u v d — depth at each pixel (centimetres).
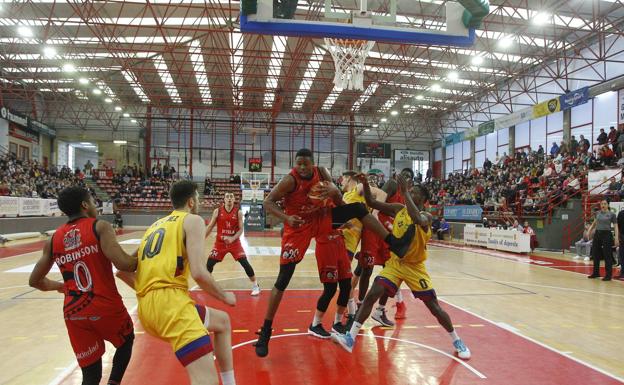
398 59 2391
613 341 472
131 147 3609
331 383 343
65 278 275
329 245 439
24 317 559
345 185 550
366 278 531
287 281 407
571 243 1597
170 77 2945
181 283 264
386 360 398
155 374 356
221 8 1672
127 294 698
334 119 3747
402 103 3244
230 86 2925
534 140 2675
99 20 2036
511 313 597
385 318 523
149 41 2336
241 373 362
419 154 3850
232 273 943
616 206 1360
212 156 3597
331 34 753
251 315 566
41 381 345
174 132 3566
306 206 410
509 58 2428
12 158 2547
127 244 1573
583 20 1864
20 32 1948
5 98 3247
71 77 2780
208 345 248
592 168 1717
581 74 2292
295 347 433
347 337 403
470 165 3347
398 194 537
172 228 272
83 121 3544
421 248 411
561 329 518
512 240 1536
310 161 403
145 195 3028
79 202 286
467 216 2136
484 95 2988
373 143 3662
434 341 461
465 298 700
